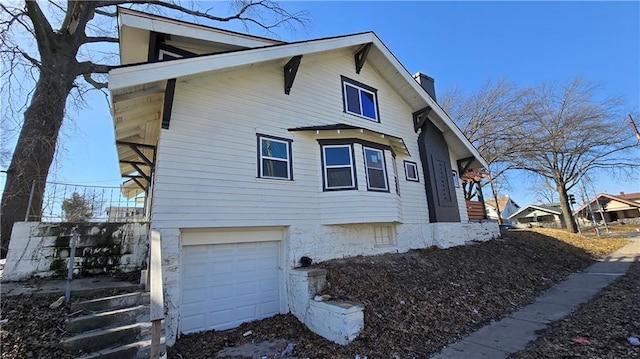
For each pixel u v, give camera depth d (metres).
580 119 20.86
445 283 7.03
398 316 5.29
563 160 24.19
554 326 4.99
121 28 6.12
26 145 6.88
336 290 5.87
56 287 4.48
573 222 24.17
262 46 7.11
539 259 10.65
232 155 6.55
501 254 10.45
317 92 8.78
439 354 4.20
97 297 4.26
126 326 3.79
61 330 3.52
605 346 4.00
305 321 5.74
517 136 20.84
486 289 7.07
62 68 8.02
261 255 6.79
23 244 5.18
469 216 14.43
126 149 9.00
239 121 6.86
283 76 8.05
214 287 6.00
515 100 21.16
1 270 5.16
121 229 6.09
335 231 7.90
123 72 5.04
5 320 3.42
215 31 6.81
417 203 10.70
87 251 5.67
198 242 5.93
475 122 21.91
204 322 5.73
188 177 5.84
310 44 8.02
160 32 6.08
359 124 9.66
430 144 11.95
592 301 6.26
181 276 5.64
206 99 6.47
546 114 21.50
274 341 5.10
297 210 7.27
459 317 5.55
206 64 5.98
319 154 8.09
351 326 4.69
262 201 6.75
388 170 8.95
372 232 8.94
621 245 15.95
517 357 3.94
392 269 7.36
